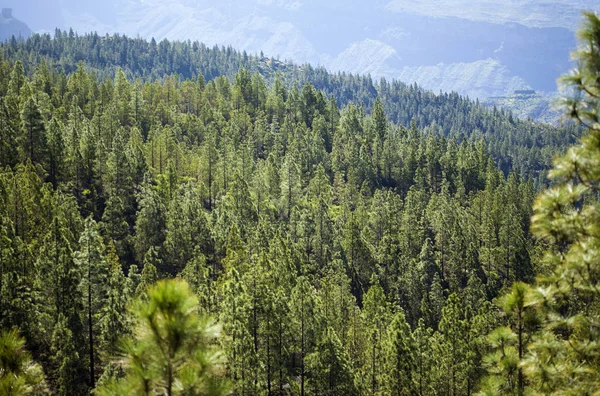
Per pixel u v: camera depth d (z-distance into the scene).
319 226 88.38
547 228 11.38
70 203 69.00
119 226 75.81
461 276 90.00
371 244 95.12
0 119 83.25
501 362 15.20
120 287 56.25
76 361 44.12
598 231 11.12
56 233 53.16
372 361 51.50
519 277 86.25
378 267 86.94
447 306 55.84
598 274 11.31
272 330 45.84
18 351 10.60
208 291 51.97
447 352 46.28
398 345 45.03
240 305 46.78
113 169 87.38
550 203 11.31
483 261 93.50
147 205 76.62
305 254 82.81
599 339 11.66
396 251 91.06
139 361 9.05
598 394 11.09
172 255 73.19
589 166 10.74
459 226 92.88
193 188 95.69
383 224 101.62
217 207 93.69
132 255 74.56
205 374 9.16
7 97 98.00
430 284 84.31
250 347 41.91
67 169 86.81
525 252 88.19
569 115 11.05
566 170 10.99
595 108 10.94
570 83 10.90
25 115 84.00
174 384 8.94
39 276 49.59
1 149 80.25
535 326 14.20
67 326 46.09
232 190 93.69
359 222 99.81
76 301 48.25
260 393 41.47
